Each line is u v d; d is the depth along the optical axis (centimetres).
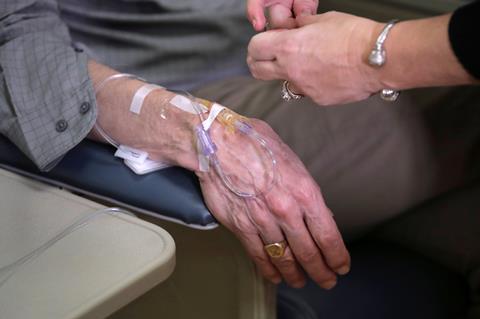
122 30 137
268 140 100
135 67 140
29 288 75
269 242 97
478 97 126
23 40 116
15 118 106
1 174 102
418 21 85
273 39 96
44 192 96
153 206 98
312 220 96
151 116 102
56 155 102
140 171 100
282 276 103
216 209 97
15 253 82
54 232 86
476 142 127
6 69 111
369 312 117
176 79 141
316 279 103
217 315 113
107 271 77
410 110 124
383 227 138
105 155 105
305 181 96
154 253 80
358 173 120
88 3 136
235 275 107
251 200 94
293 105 122
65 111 104
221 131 98
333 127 121
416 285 126
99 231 85
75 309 71
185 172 102
